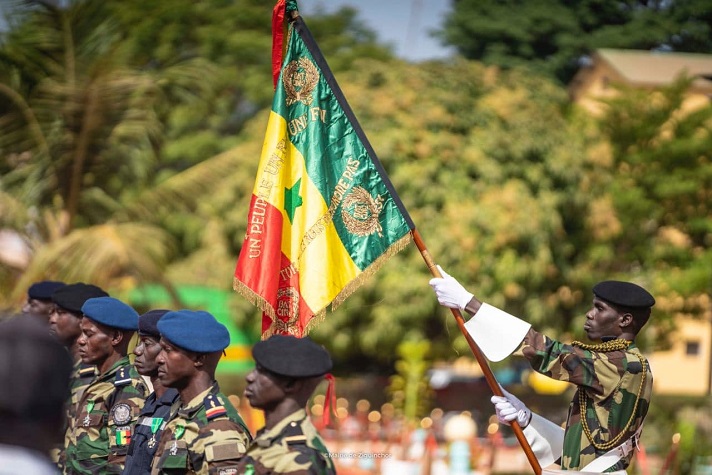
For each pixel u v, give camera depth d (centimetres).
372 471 2695
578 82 5966
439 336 4103
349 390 4591
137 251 2503
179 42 4556
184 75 2998
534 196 3984
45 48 2603
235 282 1065
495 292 3831
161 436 1000
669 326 4341
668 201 4388
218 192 3816
